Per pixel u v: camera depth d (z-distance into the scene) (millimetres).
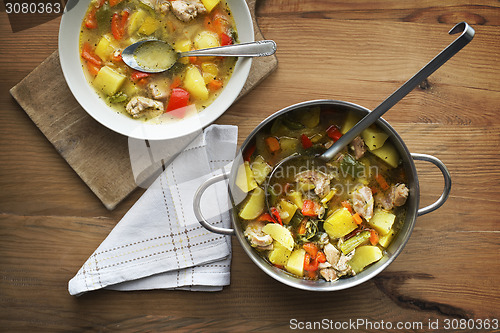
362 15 797
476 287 795
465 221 799
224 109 740
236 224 702
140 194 786
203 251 781
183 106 755
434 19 801
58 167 785
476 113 802
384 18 799
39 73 769
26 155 784
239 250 792
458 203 800
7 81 780
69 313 785
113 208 774
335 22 796
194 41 762
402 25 799
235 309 791
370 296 796
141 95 758
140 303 788
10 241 784
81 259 786
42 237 785
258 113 792
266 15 795
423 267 797
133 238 777
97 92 754
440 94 801
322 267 729
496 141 801
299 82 794
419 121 801
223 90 755
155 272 778
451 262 797
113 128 738
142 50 753
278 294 793
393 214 739
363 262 735
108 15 748
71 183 785
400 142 703
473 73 802
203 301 791
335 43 797
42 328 783
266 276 792
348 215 731
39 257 785
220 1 756
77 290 768
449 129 802
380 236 740
